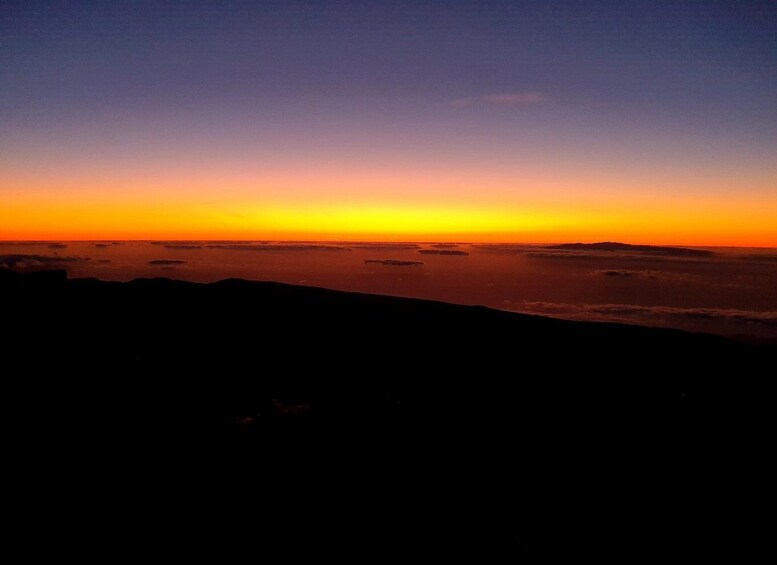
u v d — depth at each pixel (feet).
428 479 26.14
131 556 17.89
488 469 28.02
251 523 20.68
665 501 25.82
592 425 35.42
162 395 34.68
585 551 21.13
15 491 21.30
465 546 20.70
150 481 23.16
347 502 23.11
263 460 26.20
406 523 21.93
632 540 22.25
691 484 27.78
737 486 27.89
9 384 33.88
